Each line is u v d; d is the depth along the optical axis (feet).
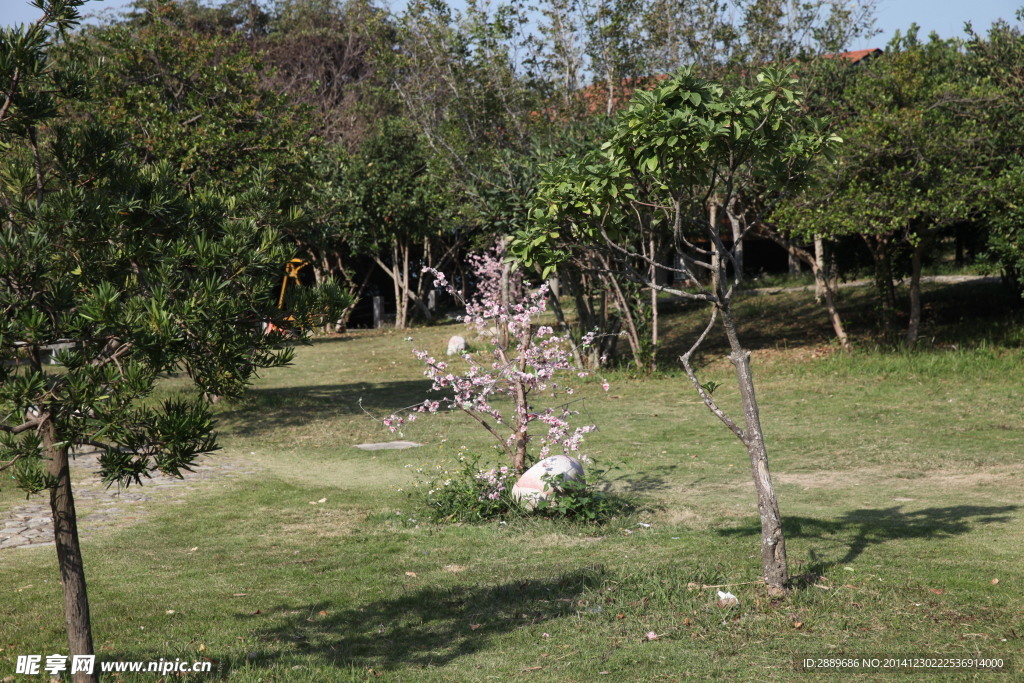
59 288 14.10
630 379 68.95
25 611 22.12
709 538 28.22
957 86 61.62
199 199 17.12
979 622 18.93
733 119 19.58
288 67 145.38
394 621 21.62
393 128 110.01
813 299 90.79
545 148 68.08
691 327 88.12
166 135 55.88
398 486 38.99
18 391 13.10
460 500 33.55
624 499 34.91
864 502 33.76
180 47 62.28
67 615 16.08
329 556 27.94
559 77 76.48
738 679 16.71
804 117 21.29
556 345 36.17
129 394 13.76
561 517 32.48
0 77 15.19
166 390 62.44
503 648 19.31
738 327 85.56
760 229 71.56
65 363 13.71
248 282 15.02
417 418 56.80
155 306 13.33
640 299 71.31
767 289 101.81
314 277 122.31
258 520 33.04
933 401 54.03
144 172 17.01
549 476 32.68
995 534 27.27
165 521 32.89
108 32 59.88
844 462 41.63
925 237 66.90
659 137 19.06
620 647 18.85
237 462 45.39
